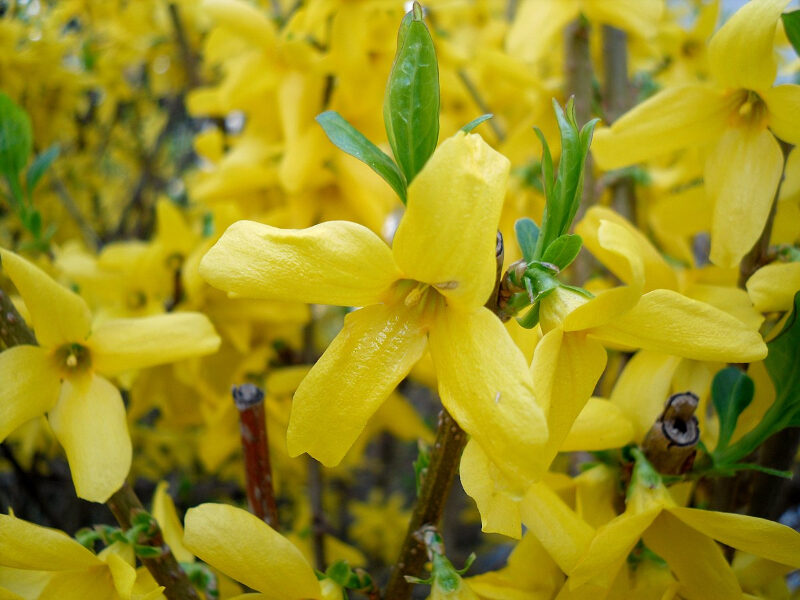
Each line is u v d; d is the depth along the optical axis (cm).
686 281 10
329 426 6
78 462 8
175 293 16
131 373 13
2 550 7
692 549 8
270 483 10
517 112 20
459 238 6
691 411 8
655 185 17
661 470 8
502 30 21
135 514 9
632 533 7
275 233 6
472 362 6
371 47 15
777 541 7
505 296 7
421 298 7
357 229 6
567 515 8
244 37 15
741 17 8
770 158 9
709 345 6
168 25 26
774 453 9
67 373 9
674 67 19
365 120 15
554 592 8
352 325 7
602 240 6
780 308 8
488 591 8
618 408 8
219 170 16
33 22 21
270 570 7
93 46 25
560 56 20
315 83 15
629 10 15
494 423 6
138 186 30
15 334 9
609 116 16
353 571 8
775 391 8
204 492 26
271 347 18
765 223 9
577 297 6
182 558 10
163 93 32
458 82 17
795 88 8
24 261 8
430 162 6
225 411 15
